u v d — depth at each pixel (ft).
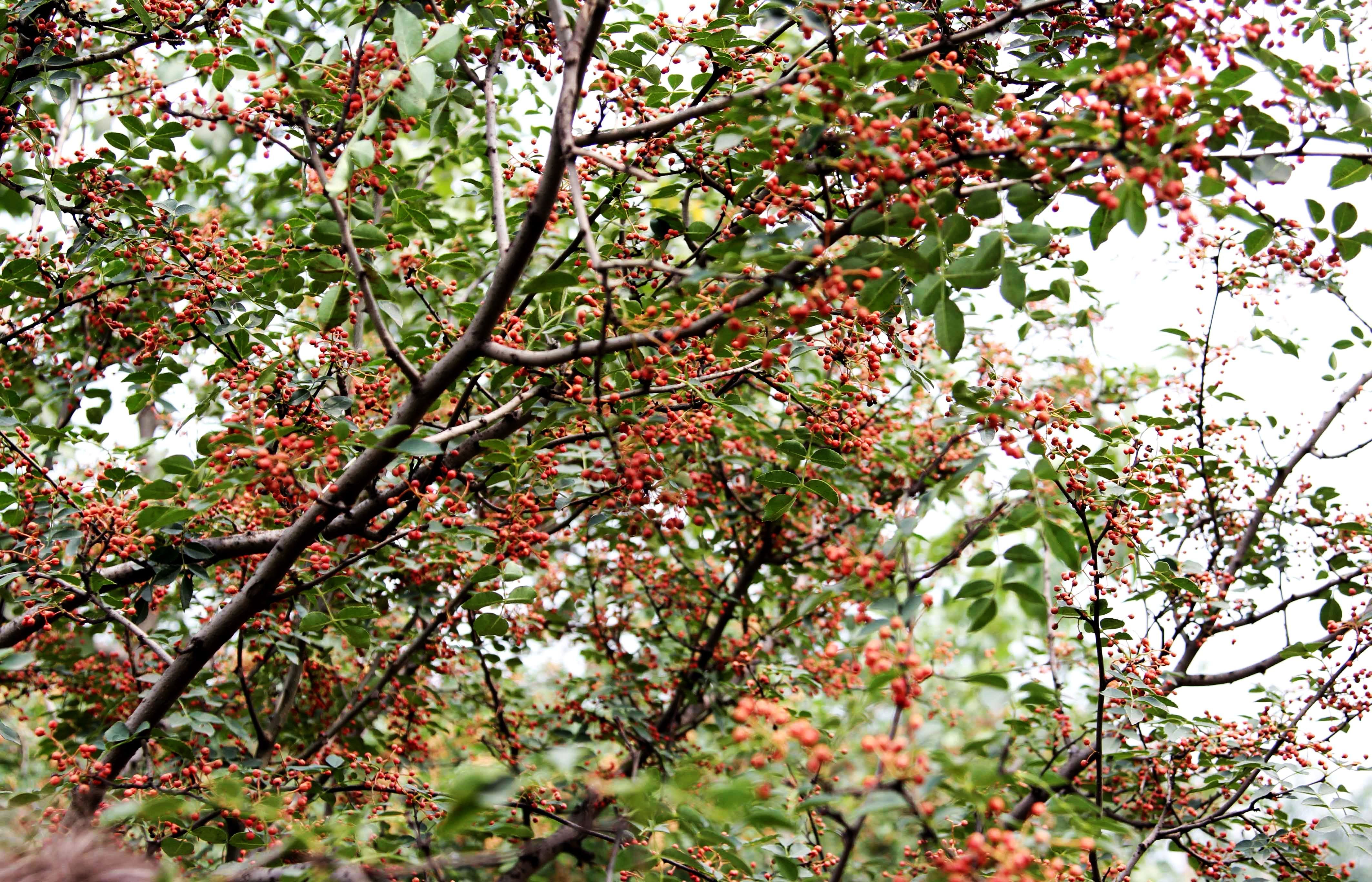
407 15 10.75
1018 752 16.42
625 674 19.36
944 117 11.16
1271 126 8.89
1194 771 14.38
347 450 12.74
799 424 16.25
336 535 13.37
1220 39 8.84
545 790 11.90
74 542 13.21
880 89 10.93
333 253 13.08
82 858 6.68
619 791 6.59
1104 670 12.44
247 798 11.58
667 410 12.98
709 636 21.54
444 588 17.83
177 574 13.29
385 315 13.34
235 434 11.12
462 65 14.08
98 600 12.85
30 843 7.36
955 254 12.40
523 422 14.16
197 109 14.48
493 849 13.70
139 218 15.12
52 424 20.40
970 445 17.04
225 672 20.54
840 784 8.28
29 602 13.55
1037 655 17.28
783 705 16.75
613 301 11.52
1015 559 8.07
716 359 13.05
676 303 12.48
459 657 19.65
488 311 11.00
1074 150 8.70
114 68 16.43
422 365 15.01
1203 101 8.61
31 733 18.16
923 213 8.74
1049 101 12.30
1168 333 17.85
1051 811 9.27
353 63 11.69
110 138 14.94
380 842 12.40
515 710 21.20
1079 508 11.78
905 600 7.99
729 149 10.34
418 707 19.69
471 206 23.70
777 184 10.72
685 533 21.29
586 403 11.67
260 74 12.21
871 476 20.81
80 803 11.31
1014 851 6.99
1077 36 12.59
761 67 12.42
